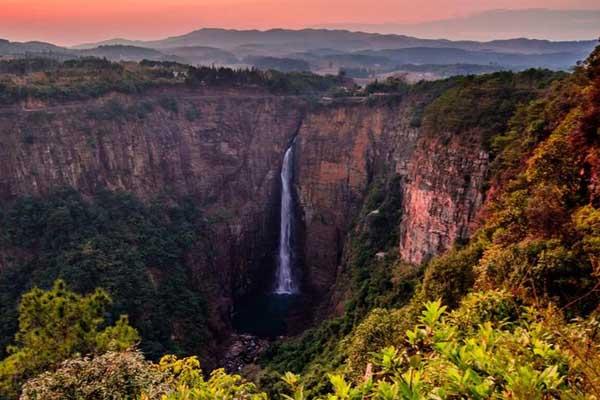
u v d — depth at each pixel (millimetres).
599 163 18609
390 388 5637
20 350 19078
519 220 19438
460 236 35219
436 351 6965
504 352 6727
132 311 44312
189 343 47531
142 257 51781
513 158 28922
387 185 59906
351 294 47812
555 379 5676
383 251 50969
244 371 44750
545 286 13148
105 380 12961
